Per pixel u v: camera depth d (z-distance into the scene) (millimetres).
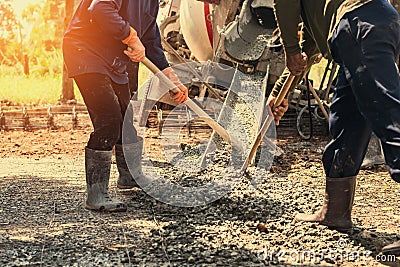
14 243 4676
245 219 5344
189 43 11883
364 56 4387
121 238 4801
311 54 5285
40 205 6031
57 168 8773
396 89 4316
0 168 8758
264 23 9312
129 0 5633
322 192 6652
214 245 4582
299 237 4785
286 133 12547
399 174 4223
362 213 5816
